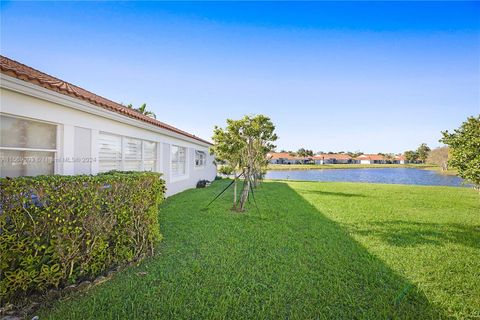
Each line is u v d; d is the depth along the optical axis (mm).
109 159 7086
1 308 2578
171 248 4586
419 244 5066
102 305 2744
